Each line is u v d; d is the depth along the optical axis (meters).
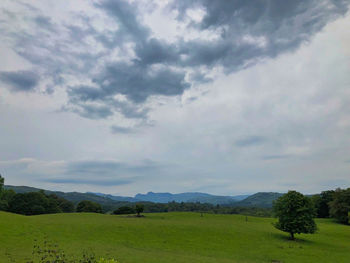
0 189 100.12
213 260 36.69
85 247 38.25
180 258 36.22
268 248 48.06
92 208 126.25
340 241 61.31
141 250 40.47
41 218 65.94
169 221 74.81
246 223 81.56
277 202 61.72
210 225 70.00
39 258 29.52
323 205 117.75
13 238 40.34
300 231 56.88
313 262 39.59
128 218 78.75
